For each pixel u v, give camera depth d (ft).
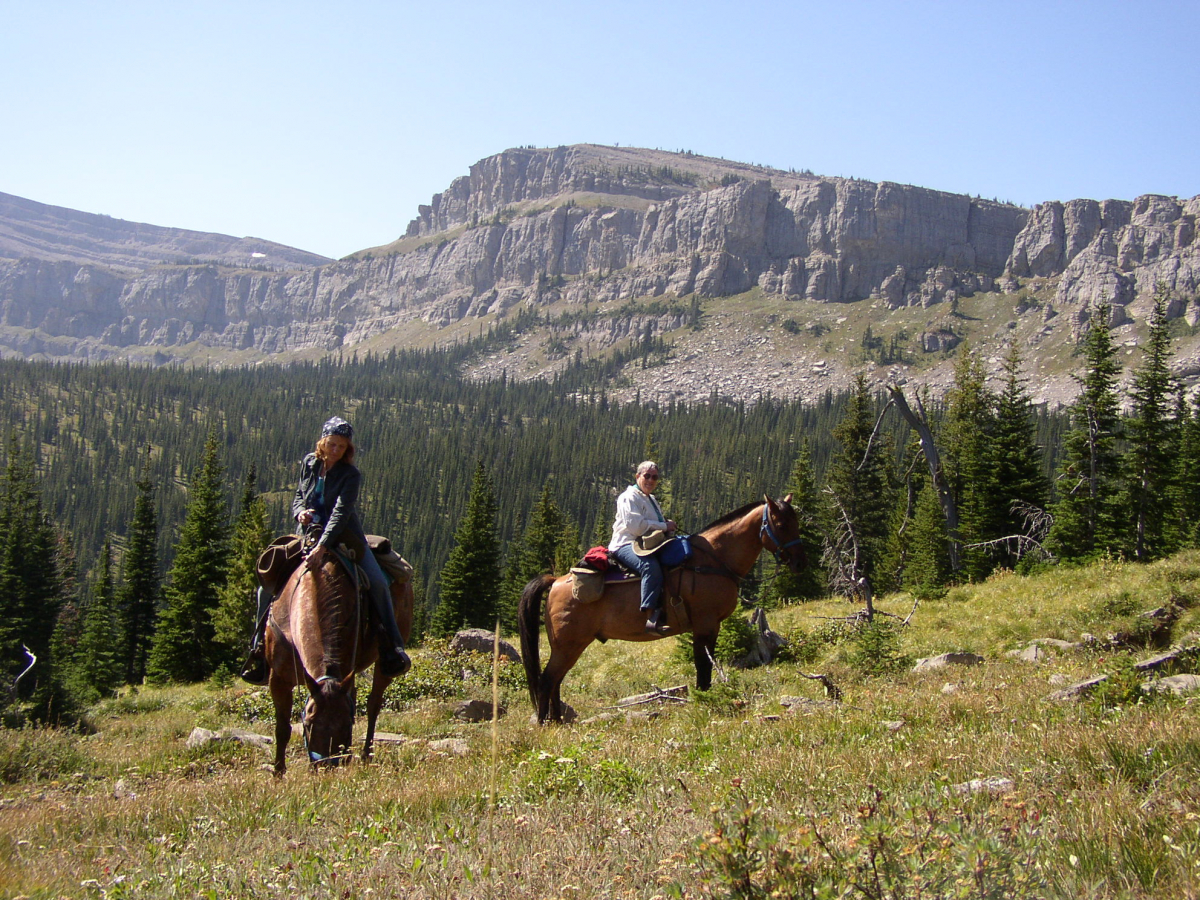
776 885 9.60
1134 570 63.57
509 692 55.01
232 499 611.06
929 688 35.09
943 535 142.61
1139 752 17.11
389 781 20.92
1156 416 141.08
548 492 231.71
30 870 15.43
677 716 32.12
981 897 9.43
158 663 164.14
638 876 12.17
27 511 205.26
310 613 22.62
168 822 19.10
